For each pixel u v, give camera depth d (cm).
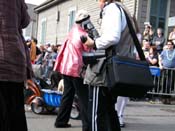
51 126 698
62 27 2286
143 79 416
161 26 1416
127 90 412
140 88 414
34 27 3159
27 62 361
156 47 1202
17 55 335
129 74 410
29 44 1480
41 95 813
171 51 1135
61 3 2330
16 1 343
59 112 688
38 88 816
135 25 484
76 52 639
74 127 698
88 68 445
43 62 1548
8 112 346
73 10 2080
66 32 2202
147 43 1198
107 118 440
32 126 689
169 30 1416
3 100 338
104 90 435
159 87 1128
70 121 750
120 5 436
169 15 1425
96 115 437
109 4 432
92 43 423
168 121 823
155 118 853
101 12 441
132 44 443
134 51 448
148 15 1394
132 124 761
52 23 2500
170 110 990
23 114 357
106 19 421
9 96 346
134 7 1380
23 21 359
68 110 689
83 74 629
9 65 329
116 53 427
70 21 2117
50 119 764
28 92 827
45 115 806
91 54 434
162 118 859
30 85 816
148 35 1258
